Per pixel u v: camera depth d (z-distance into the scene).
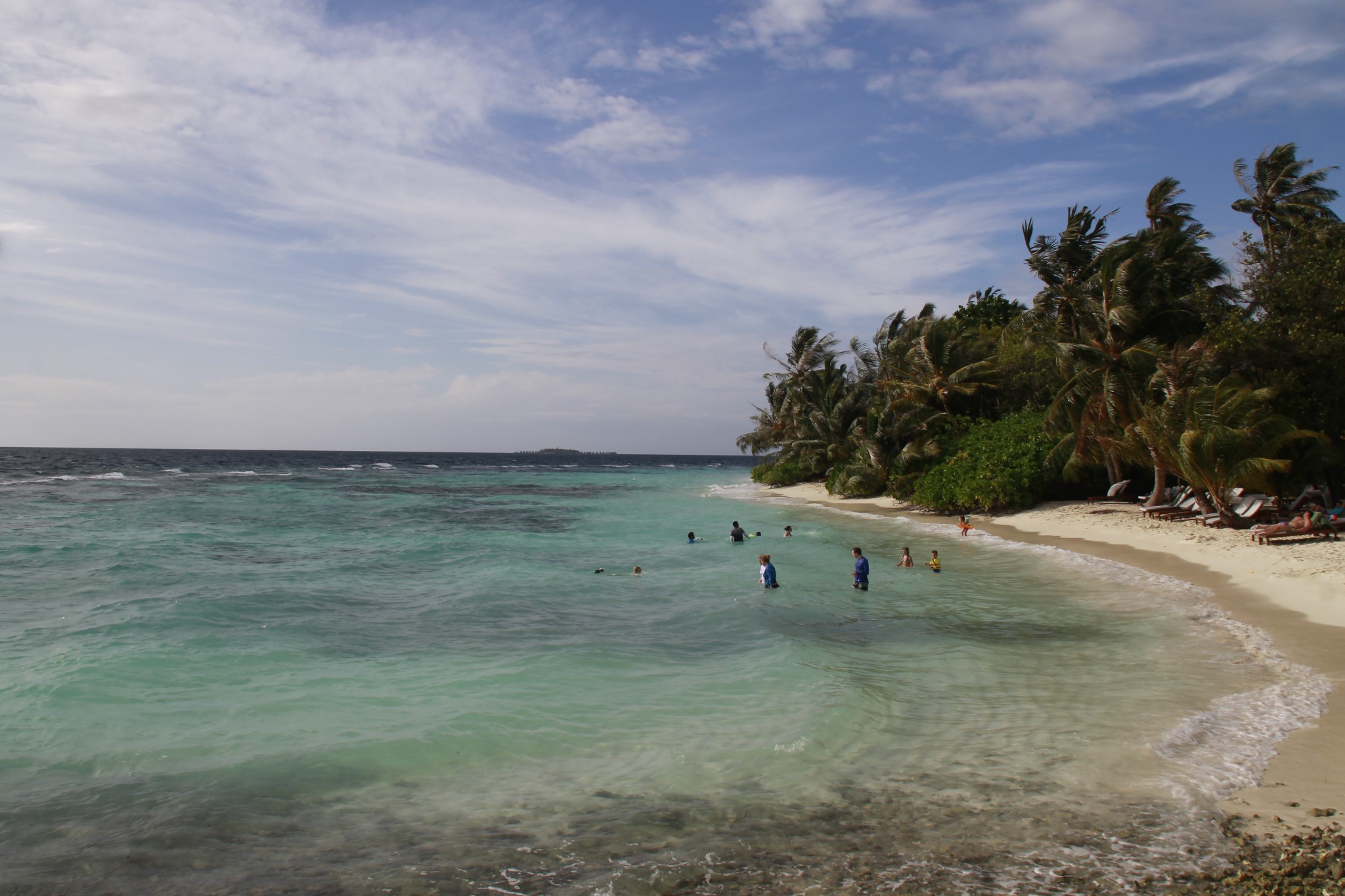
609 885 5.41
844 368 52.03
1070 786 7.02
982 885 5.34
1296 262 24.55
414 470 104.38
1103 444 29.12
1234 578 17.14
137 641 12.45
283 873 5.64
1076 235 33.62
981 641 12.84
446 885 5.43
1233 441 22.05
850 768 7.61
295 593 16.86
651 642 13.09
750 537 28.55
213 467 98.88
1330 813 6.25
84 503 39.72
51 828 6.38
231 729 8.79
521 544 26.47
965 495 32.69
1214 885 5.23
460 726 8.93
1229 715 8.77
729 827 6.36
